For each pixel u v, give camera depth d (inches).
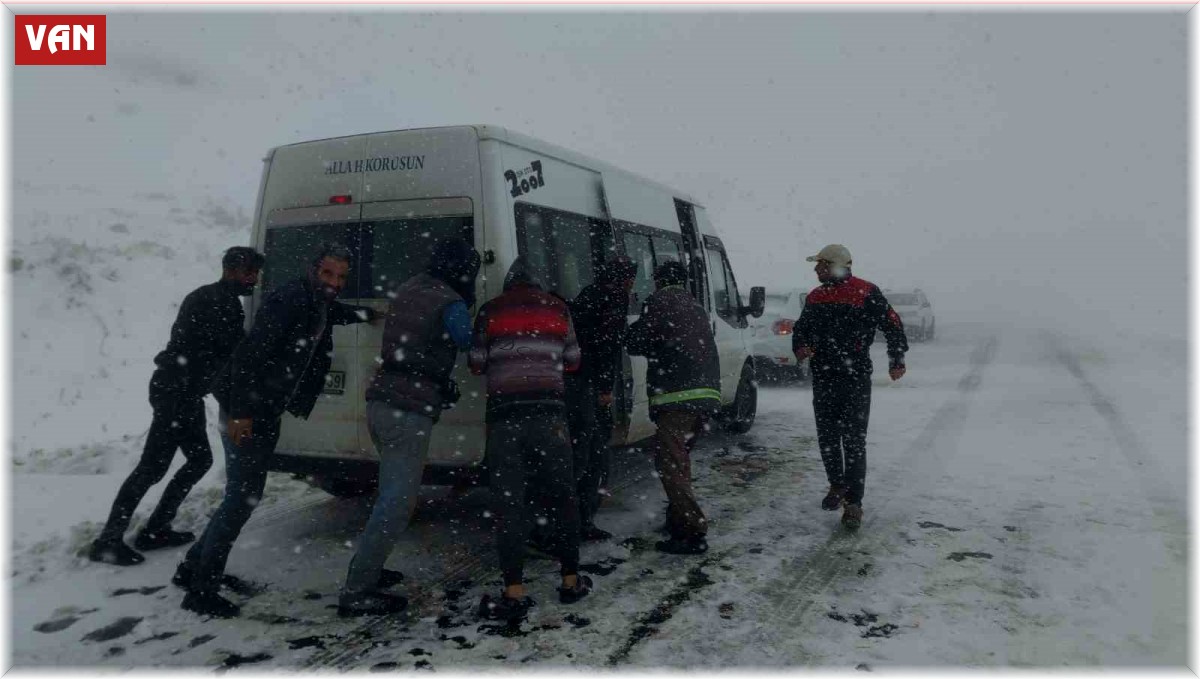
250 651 148.4
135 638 153.1
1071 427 359.3
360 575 161.6
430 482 197.5
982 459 298.2
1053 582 180.7
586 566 192.1
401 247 197.9
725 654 147.9
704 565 192.4
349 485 237.5
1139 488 256.8
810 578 183.8
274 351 160.2
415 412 161.9
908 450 314.2
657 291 206.2
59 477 252.1
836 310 220.8
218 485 245.0
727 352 324.8
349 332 201.0
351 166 205.6
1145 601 170.1
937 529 218.2
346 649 149.3
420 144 199.3
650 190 276.5
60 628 156.9
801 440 339.6
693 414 200.4
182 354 187.6
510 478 166.1
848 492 218.1
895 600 171.3
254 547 202.7
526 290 174.6
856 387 219.5
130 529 209.6
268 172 215.6
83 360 439.2
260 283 212.8
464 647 150.3
